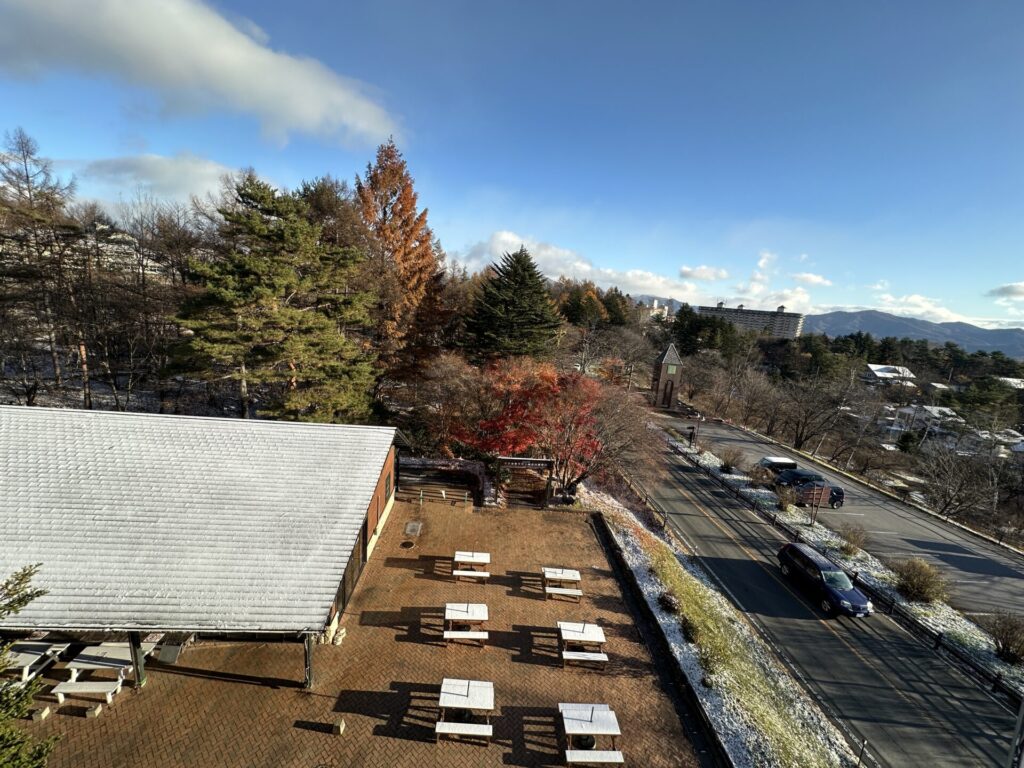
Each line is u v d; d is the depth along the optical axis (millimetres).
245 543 13055
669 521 28812
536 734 11469
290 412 25609
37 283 28359
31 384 32656
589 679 13367
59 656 12500
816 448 53219
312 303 27281
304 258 24031
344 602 15117
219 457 15398
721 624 18094
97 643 12664
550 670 13539
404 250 34406
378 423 29438
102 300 30094
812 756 12414
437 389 28078
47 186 27562
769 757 11562
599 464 26188
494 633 14844
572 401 25344
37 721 10766
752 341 76062
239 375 23625
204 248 31297
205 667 12672
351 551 13453
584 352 48938
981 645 18797
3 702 7414
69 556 11969
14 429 14852
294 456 16078
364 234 31281
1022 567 25938
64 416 15445
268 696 11891
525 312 35000
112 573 11797
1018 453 47469
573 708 11570
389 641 14125
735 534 27641
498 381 26719
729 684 14109
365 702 11906
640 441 26625
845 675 16641
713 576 22828
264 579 12289
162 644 12945
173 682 12117
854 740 13820
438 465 27047
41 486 13484
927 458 46688
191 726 10906
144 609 11250
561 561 19312
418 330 34625
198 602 11547
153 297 30797
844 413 52125
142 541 12594
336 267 26266
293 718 11312
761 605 20625
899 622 19922
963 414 52969
